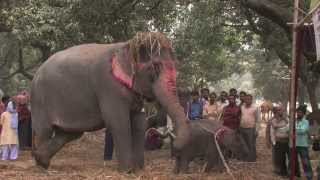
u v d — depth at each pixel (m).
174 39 22.86
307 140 10.95
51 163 12.88
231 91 13.53
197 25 21.98
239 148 11.20
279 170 11.55
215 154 10.88
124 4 15.27
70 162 13.21
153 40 10.02
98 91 10.55
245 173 11.05
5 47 35.31
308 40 8.80
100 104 10.54
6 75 36.62
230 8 21.30
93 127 10.79
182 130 9.51
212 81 42.59
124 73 10.31
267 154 16.16
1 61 36.16
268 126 12.50
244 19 22.12
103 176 10.09
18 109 16.50
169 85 9.84
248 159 12.81
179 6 20.08
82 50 11.04
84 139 19.25
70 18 15.19
